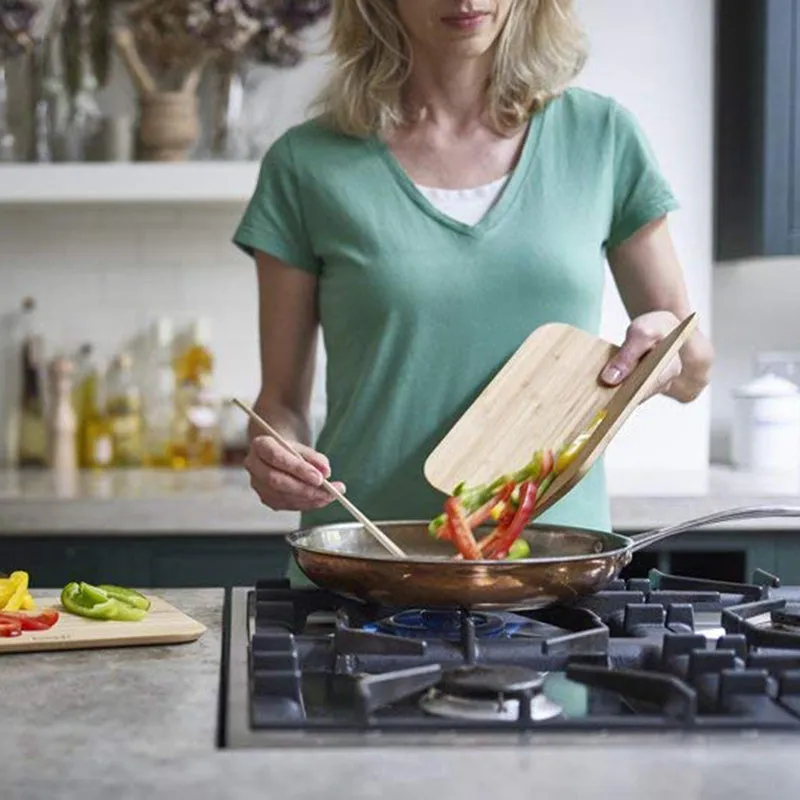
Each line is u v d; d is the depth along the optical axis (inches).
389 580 45.8
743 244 113.1
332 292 68.7
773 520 96.7
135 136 115.3
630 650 44.0
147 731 35.6
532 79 67.4
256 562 99.5
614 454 114.0
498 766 31.9
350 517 67.5
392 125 69.0
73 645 45.9
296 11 111.4
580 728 34.7
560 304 66.4
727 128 116.0
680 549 97.7
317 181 68.5
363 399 67.7
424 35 64.7
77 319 122.5
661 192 68.6
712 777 31.0
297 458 55.8
